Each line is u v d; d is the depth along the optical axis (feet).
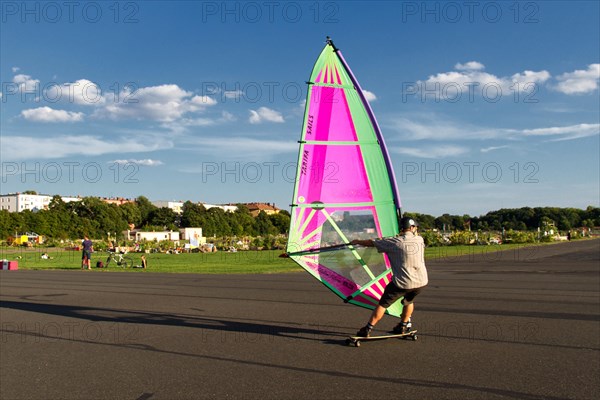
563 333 25.30
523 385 17.21
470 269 67.82
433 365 19.72
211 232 378.94
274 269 74.38
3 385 17.90
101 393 16.96
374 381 17.78
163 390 17.12
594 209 493.77
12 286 51.60
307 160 24.54
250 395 16.47
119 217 405.39
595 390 16.69
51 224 329.72
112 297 41.57
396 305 25.55
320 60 24.85
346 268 25.21
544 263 78.33
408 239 22.52
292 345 23.30
